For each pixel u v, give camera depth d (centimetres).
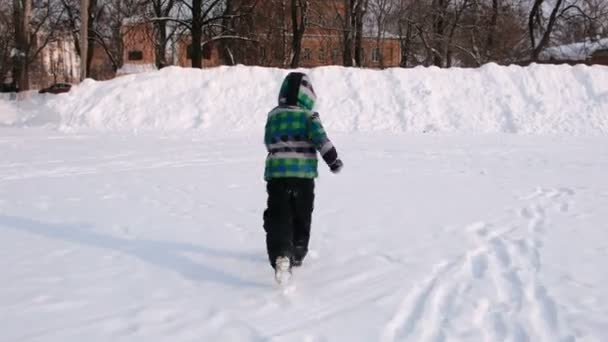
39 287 395
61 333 323
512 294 384
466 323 337
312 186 417
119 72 4044
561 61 3116
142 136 1459
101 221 582
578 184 807
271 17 3038
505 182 823
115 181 814
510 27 3366
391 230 548
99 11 3781
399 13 3041
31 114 2342
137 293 386
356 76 1880
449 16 3141
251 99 1791
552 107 1770
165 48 3150
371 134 1572
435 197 709
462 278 415
